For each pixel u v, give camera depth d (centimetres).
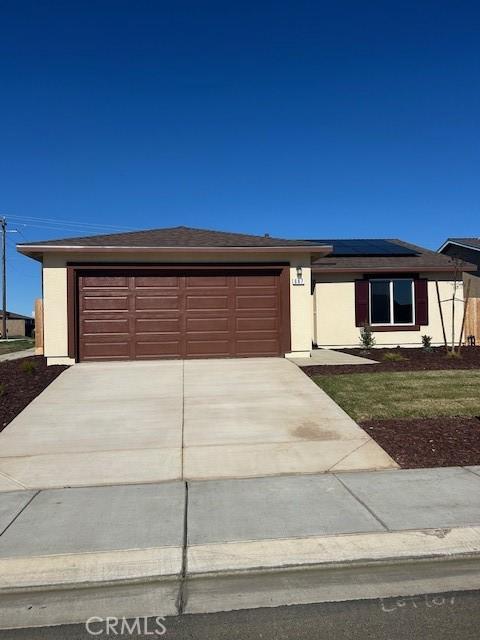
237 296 1379
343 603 376
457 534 464
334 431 782
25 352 1883
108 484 608
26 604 381
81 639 339
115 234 1518
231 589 397
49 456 698
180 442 748
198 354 1365
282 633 342
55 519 507
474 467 638
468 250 2602
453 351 1489
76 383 1088
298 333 1398
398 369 1241
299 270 1397
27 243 1309
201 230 1647
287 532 471
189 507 534
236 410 896
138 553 438
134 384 1077
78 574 411
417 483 590
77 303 1331
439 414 847
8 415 880
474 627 346
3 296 4950
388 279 1812
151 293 1353
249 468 652
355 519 496
